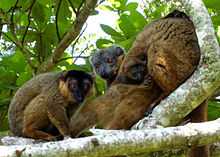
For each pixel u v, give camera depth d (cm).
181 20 770
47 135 786
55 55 981
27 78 979
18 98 827
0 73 991
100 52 985
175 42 748
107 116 793
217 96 873
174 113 643
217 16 910
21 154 502
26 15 1024
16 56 1005
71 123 809
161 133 544
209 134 549
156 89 779
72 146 518
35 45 1021
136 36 875
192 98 639
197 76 643
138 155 658
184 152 690
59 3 982
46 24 1009
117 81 829
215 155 726
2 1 990
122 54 959
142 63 796
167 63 744
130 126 777
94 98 870
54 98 805
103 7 1052
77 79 831
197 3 689
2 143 679
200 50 675
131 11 952
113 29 970
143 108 777
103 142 527
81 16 982
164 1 1029
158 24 789
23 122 805
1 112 990
